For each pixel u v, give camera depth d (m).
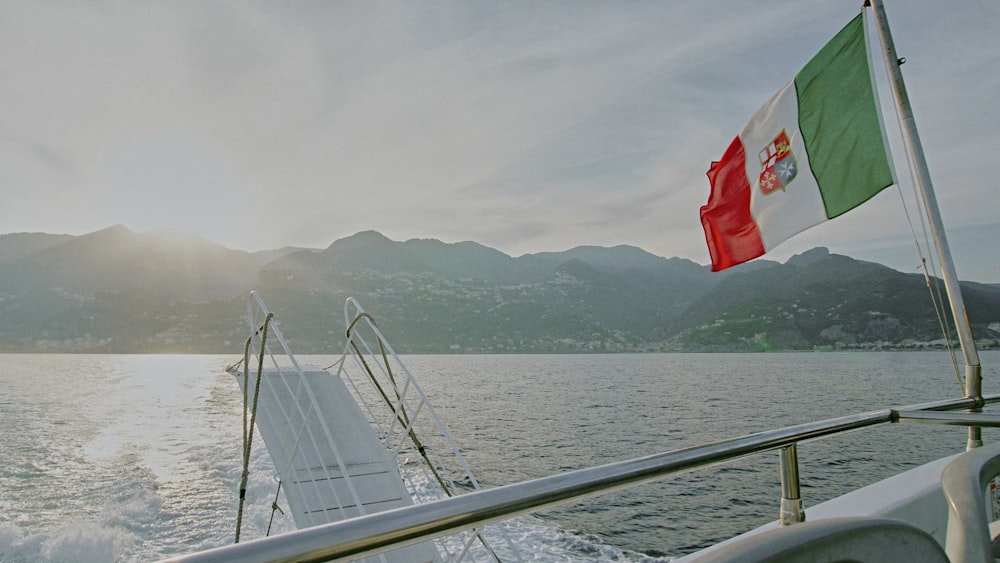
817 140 5.59
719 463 1.58
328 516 5.87
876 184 5.07
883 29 4.63
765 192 6.17
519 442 30.55
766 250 6.23
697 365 150.62
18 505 14.68
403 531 0.96
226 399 53.00
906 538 0.87
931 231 4.27
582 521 14.88
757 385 76.69
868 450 28.28
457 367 141.12
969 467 1.18
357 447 6.83
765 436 1.77
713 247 6.99
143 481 16.98
